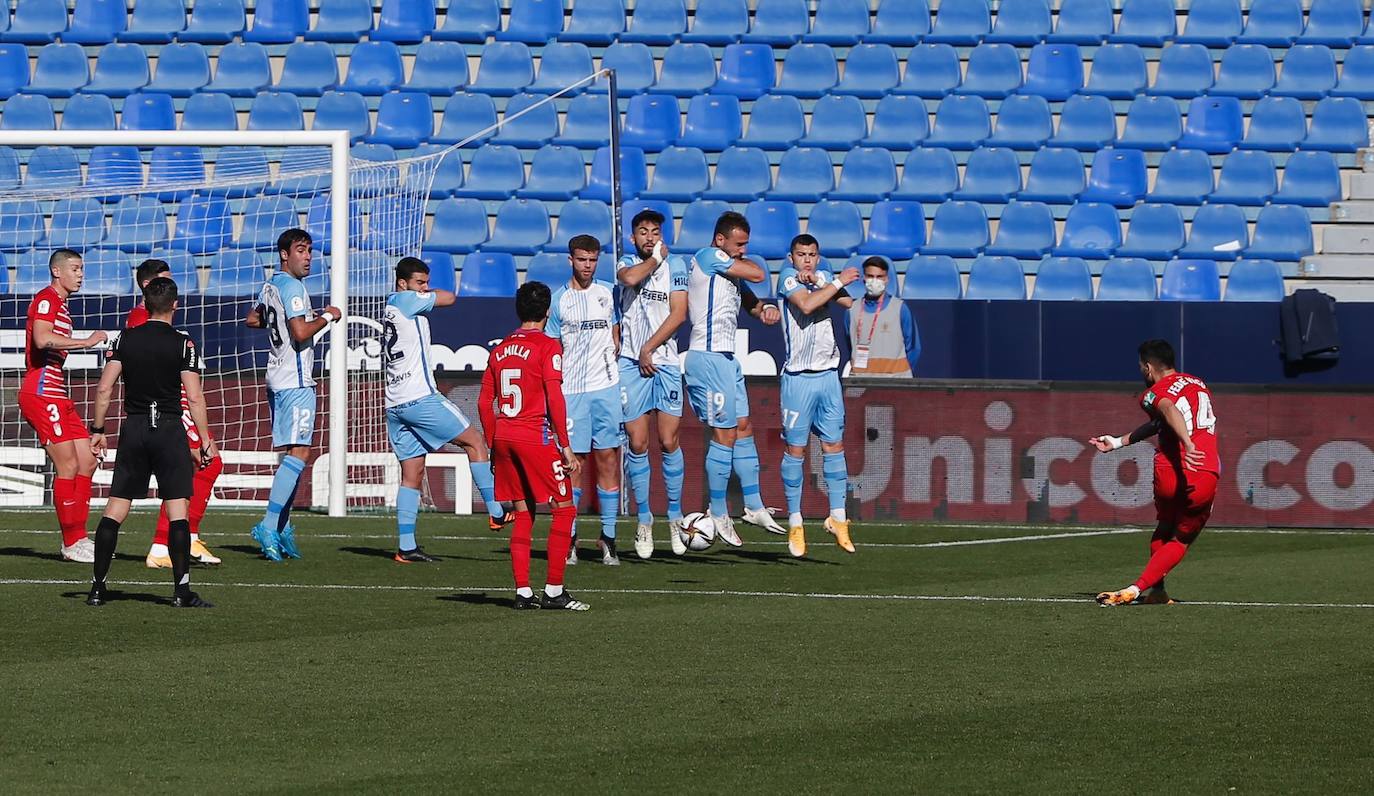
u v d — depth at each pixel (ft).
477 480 143.64
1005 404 174.60
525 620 101.30
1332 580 126.11
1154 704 76.79
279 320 132.77
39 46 262.47
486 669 84.43
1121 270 225.35
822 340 136.26
